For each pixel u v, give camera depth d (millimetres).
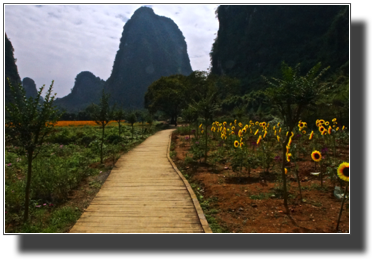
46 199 4840
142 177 6395
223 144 10312
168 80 44781
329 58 59688
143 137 16500
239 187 5160
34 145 3844
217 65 116312
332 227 3336
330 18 79438
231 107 50156
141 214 4133
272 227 3439
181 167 7465
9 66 38094
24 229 3607
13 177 6258
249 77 90312
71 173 6172
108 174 6742
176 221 3855
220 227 3574
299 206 4121
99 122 8609
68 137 14742
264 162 6223
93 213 4195
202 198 4805
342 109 13844
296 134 9078
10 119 3725
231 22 113188
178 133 17984
